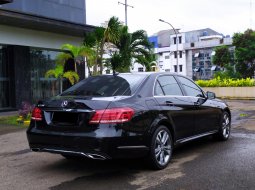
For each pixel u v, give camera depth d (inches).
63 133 224.8
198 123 299.7
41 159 287.6
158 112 248.1
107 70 724.7
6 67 649.0
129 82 256.2
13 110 647.1
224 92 1098.1
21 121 513.3
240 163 259.3
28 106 530.9
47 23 610.9
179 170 245.3
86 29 695.7
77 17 808.9
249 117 537.0
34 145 240.5
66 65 743.7
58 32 713.6
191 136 290.8
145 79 259.9
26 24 617.3
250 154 287.1
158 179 226.2
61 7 765.3
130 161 271.6
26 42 663.8
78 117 222.7
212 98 322.3
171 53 3469.5
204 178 225.5
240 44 1770.4
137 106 233.3
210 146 322.3
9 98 652.7
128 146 222.1
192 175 232.5
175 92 281.0
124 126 220.2
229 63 1956.2
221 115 341.1
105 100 225.0
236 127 434.6
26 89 668.1
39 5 713.6
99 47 671.1
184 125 278.5
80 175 239.5
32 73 690.2
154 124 241.3
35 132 238.4
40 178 235.1
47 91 725.3
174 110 265.7
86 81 275.6
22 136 405.7
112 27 663.1
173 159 276.2
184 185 213.2
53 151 230.7
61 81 741.9
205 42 3248.0
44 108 238.5
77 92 258.2
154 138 241.1
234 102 896.9
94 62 662.5
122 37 761.0
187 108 283.0
